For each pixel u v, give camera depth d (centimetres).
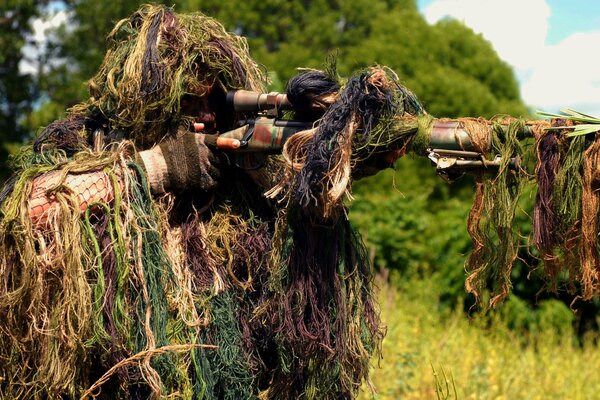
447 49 1814
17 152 238
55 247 207
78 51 1341
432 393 441
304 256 222
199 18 234
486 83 1867
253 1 1803
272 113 223
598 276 203
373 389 238
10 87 1326
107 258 209
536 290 746
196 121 231
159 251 213
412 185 1527
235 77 234
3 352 211
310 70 222
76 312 205
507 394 465
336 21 1880
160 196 223
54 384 206
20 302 205
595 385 539
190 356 216
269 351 234
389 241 924
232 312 226
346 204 229
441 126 212
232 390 223
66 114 246
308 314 225
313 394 227
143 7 238
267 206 236
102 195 212
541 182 206
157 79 221
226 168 226
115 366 205
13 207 207
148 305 211
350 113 208
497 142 208
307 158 209
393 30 1806
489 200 212
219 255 227
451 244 848
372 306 235
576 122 204
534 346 712
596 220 201
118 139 229
